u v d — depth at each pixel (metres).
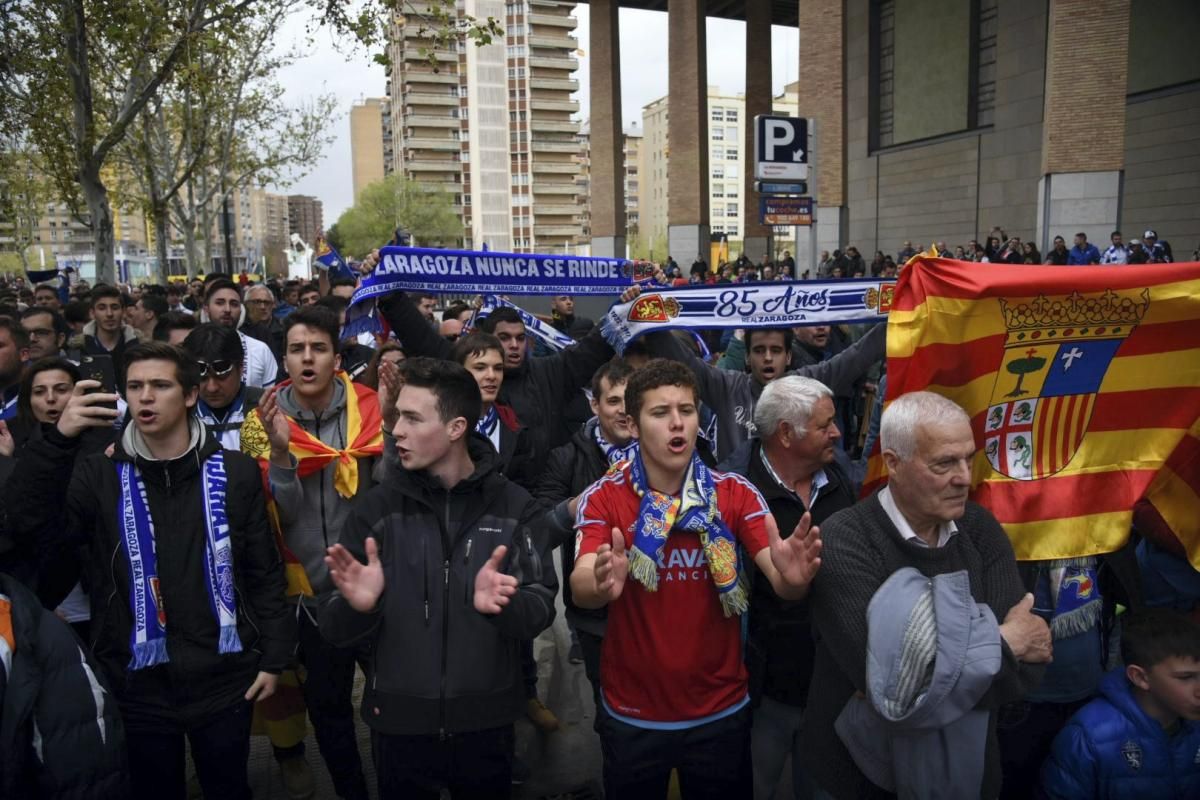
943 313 2.87
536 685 4.57
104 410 2.64
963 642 2.16
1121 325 2.89
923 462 2.27
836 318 3.98
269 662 2.97
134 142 18.77
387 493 2.67
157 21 11.24
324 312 3.50
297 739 3.70
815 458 3.06
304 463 3.28
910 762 2.27
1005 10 24.06
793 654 3.04
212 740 2.90
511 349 4.47
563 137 122.56
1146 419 2.98
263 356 5.89
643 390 2.55
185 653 2.84
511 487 2.72
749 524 2.66
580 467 3.54
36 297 9.43
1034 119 23.28
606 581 2.29
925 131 27.58
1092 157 16.05
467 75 118.12
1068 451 2.97
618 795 2.74
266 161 23.59
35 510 2.62
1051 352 2.91
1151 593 3.31
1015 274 2.84
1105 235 16.09
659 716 2.65
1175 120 21.86
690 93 31.50
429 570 2.59
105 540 2.82
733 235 142.00
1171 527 3.11
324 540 3.32
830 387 4.07
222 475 2.93
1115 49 15.70
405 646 2.57
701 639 2.65
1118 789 2.59
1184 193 21.78
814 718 2.61
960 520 2.49
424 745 2.60
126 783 2.59
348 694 3.41
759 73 32.91
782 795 3.55
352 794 3.44
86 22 11.08
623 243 35.38
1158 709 2.60
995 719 2.42
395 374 3.27
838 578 2.39
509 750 2.76
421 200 100.25
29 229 36.25
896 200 28.83
